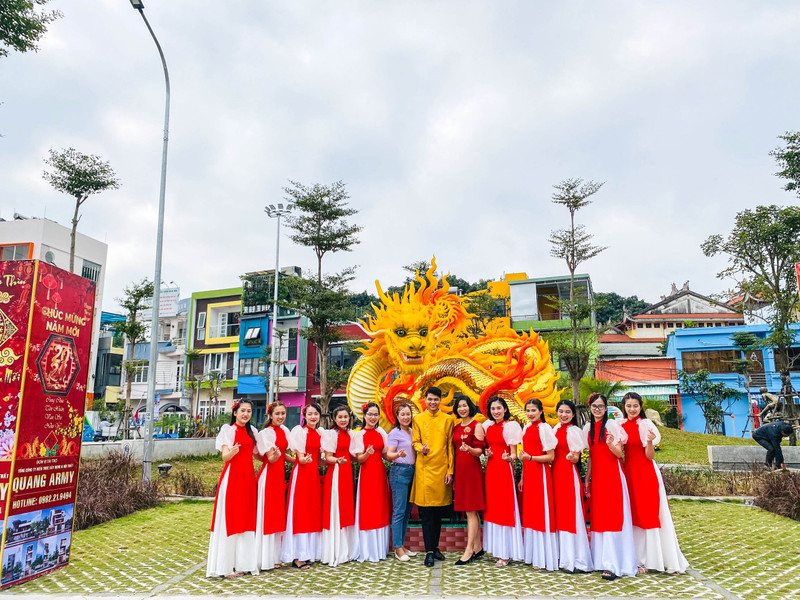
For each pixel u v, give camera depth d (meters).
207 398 31.53
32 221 24.11
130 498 9.18
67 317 5.74
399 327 8.47
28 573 5.16
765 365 25.91
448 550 6.06
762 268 20.27
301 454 5.55
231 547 5.25
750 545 6.43
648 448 5.20
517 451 5.41
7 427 5.11
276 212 24.31
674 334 28.23
